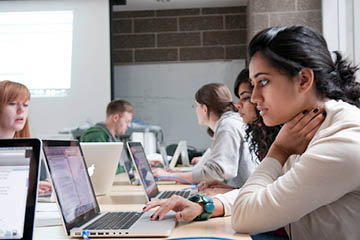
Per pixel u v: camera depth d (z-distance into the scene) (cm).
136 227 96
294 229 104
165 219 107
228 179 203
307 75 94
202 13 498
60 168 102
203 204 109
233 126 204
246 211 93
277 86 94
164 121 495
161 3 478
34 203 84
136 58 502
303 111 100
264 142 150
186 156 366
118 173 309
